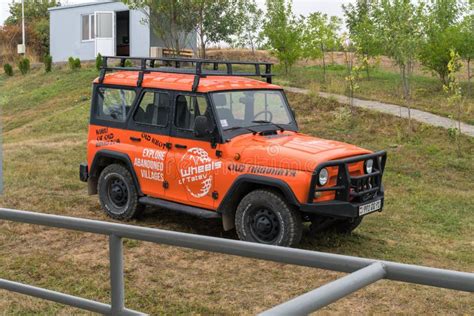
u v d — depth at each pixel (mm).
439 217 9016
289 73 21984
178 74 7973
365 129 14672
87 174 8664
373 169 7223
